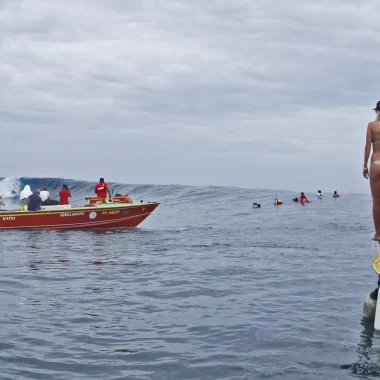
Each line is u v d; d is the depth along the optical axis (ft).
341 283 35.06
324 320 25.79
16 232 69.67
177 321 25.90
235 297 31.07
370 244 57.26
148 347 22.06
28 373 19.16
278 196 154.71
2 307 28.25
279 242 59.26
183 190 159.53
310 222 86.69
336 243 58.34
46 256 47.75
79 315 26.86
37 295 31.27
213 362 20.33
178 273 38.99
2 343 22.20
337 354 21.01
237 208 121.19
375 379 18.54
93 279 36.45
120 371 19.47
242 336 23.40
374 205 24.90
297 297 30.94
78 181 163.53
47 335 23.49
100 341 22.80
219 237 64.64
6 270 39.65
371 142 24.63
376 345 22.02
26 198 78.38
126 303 29.55
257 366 19.86
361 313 27.07
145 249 53.16
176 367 19.85
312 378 18.66
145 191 159.74
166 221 89.25
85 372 19.36
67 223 73.77
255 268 41.22
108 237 64.49
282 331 24.04
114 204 77.05
